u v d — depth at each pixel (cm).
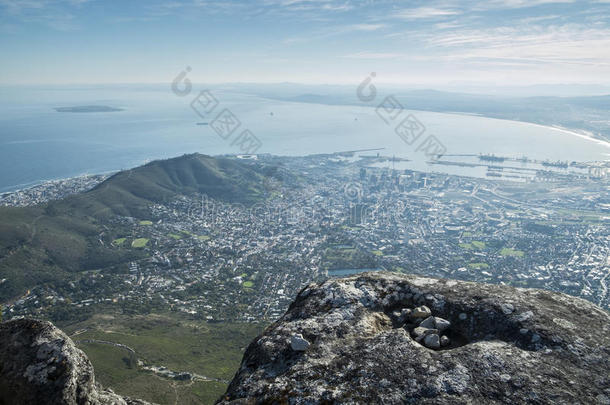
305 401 480
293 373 535
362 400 464
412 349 539
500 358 506
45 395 536
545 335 547
